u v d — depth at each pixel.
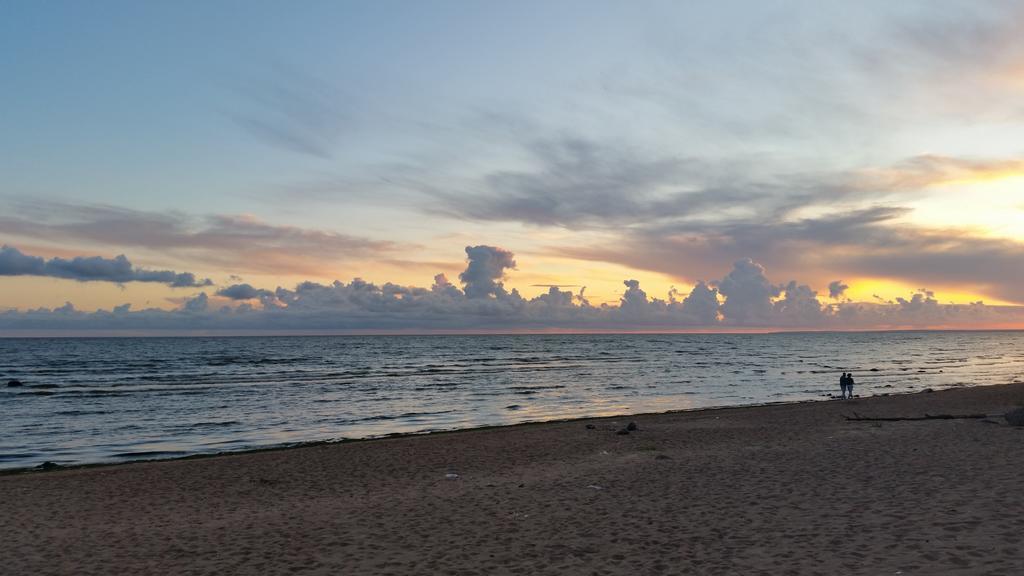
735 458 17.36
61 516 13.51
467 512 12.41
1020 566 7.28
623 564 8.59
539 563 8.88
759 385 57.03
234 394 49.50
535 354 136.12
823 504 11.16
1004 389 42.06
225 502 14.68
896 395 41.22
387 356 123.12
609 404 42.75
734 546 9.02
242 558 9.84
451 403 43.56
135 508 14.24
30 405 42.09
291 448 24.11
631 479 14.95
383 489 15.59
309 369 81.25
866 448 17.70
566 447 21.84
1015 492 10.96
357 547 10.20
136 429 31.89
